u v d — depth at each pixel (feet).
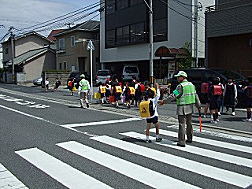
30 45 163.84
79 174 17.51
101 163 19.51
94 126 32.53
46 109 47.98
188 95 23.67
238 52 64.23
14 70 152.15
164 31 83.35
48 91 91.04
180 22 78.23
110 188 15.37
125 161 19.86
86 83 49.70
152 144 24.35
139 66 102.32
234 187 15.38
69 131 29.91
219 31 62.69
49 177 17.10
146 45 90.68
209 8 66.85
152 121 24.82
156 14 85.46
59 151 22.48
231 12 60.23
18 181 16.56
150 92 24.72
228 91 39.24
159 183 15.97
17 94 80.07
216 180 16.34
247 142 24.90
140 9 91.15
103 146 23.84
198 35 76.59
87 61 120.26
